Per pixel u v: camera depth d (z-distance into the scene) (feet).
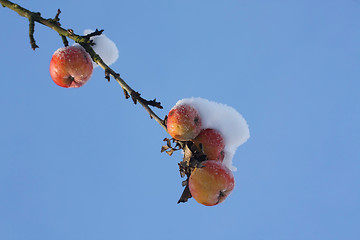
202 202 4.13
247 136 4.25
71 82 4.43
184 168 4.17
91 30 4.45
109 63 4.45
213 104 4.25
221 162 4.22
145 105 4.16
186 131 4.12
